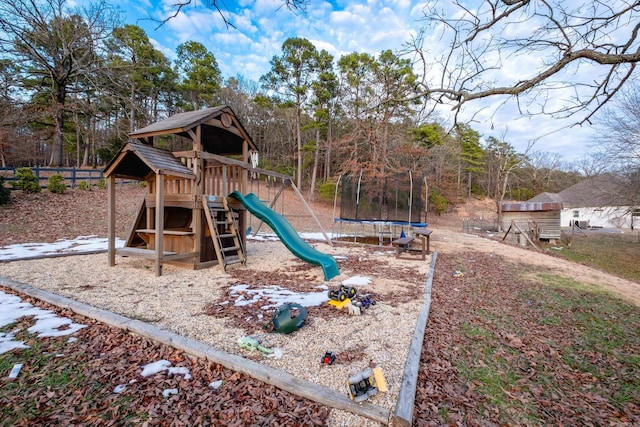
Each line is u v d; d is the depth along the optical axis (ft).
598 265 35.19
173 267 20.68
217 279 17.80
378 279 18.93
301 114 88.12
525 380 8.87
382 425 6.35
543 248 42.60
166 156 20.24
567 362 10.16
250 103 99.60
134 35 70.54
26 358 8.54
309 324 11.50
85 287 15.24
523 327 12.90
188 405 6.84
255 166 25.75
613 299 17.89
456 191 103.60
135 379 7.73
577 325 13.57
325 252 28.43
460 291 17.46
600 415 7.55
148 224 22.49
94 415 6.48
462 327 12.26
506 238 49.06
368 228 51.62
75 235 30.55
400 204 39.01
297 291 15.78
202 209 20.85
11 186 40.42
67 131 74.38
